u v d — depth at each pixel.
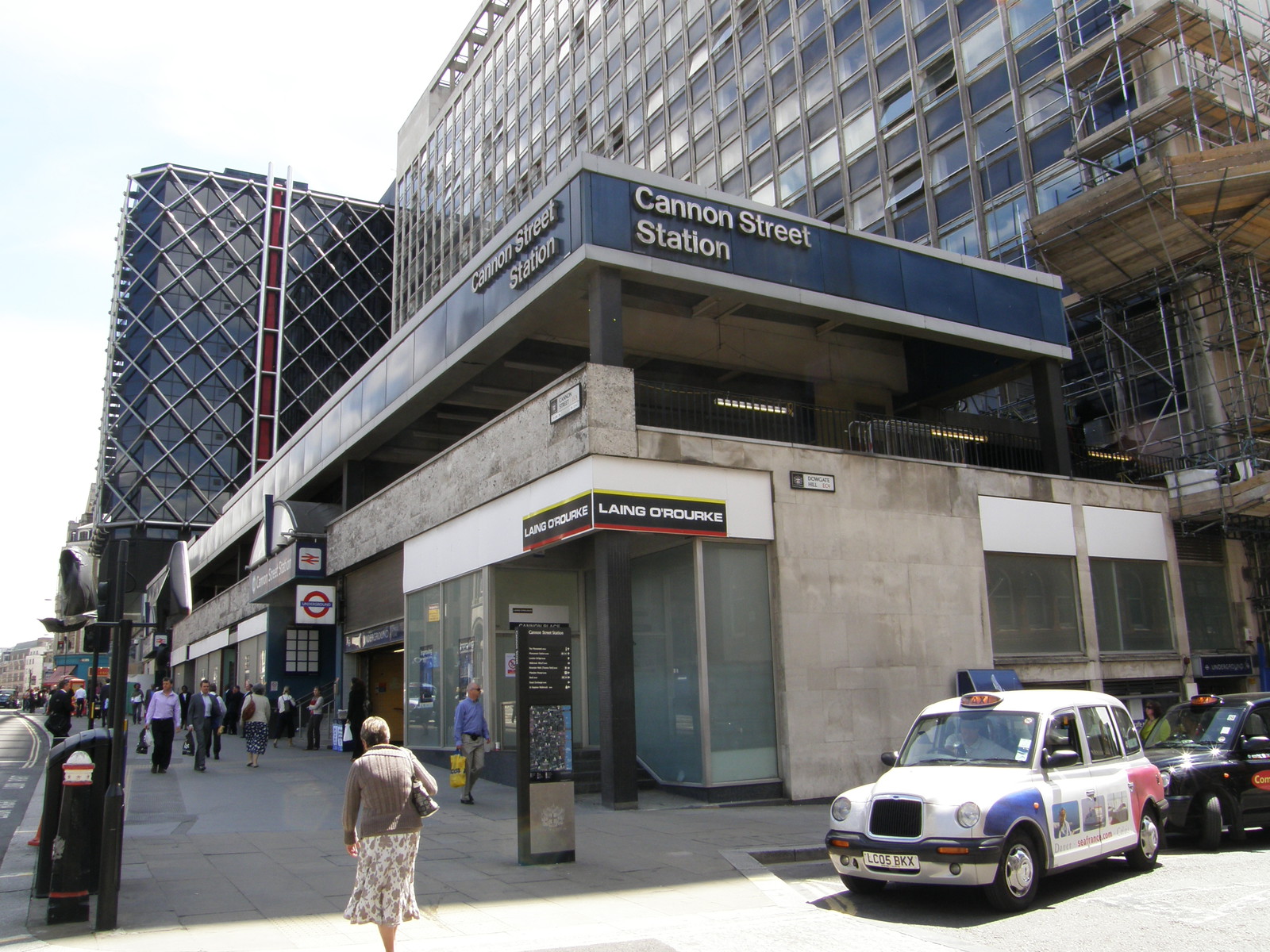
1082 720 9.45
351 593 26.28
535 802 9.82
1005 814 7.94
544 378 22.55
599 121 53.47
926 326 19.03
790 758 14.94
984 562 18.11
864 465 17.03
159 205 116.25
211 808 13.60
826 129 36.03
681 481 14.95
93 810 8.10
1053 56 27.56
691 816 13.36
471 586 18.12
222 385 114.19
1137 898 8.34
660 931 7.28
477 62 76.06
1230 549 22.41
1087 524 19.88
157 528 108.38
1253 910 7.75
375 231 127.88
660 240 16.05
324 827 11.84
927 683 16.67
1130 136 24.95
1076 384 26.78
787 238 17.62
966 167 30.06
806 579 15.84
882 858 8.03
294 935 6.93
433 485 20.16
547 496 15.47
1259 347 23.50
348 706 24.27
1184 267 23.86
